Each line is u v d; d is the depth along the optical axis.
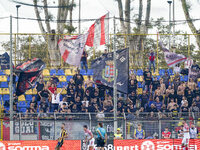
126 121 64.94
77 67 83.94
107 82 79.19
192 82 84.12
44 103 80.69
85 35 84.25
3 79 89.50
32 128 65.62
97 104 79.94
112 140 60.88
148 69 84.88
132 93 81.88
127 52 78.94
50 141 58.19
